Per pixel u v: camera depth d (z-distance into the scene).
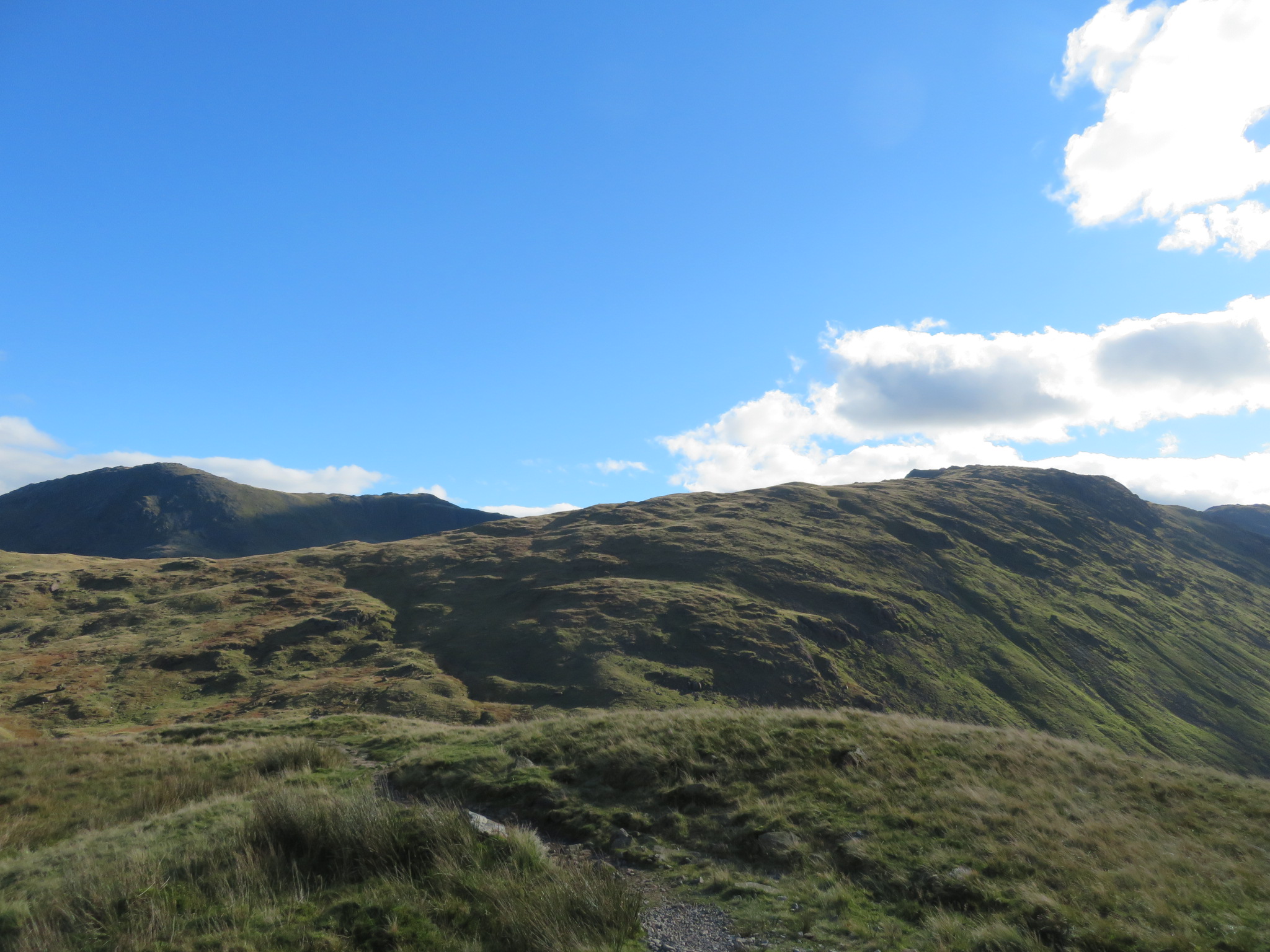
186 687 80.12
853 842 12.29
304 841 11.60
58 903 9.89
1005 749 17.95
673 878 11.68
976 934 9.38
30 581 120.50
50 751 23.70
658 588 109.81
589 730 18.84
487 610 108.69
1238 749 96.44
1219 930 9.59
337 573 133.12
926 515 175.00
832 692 85.06
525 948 8.73
